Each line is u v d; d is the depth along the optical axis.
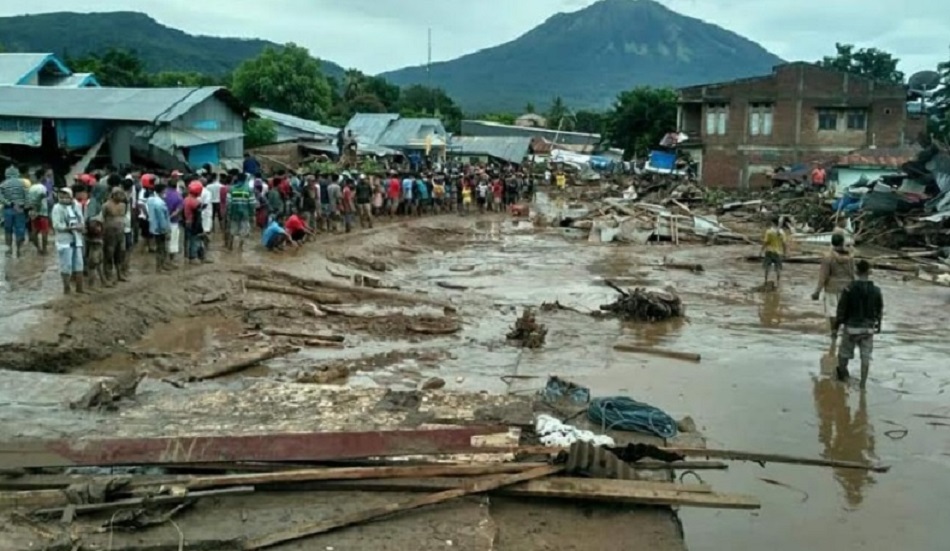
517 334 16.33
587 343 16.30
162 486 7.38
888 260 28.14
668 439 9.73
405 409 9.95
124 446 7.88
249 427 9.16
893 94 53.66
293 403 10.11
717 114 56.75
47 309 14.12
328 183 28.33
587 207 45.91
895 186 37.28
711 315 19.27
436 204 39.84
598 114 113.56
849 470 9.90
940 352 15.86
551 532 7.35
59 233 14.88
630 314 18.73
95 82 38.62
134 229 19.69
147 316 15.59
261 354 14.17
